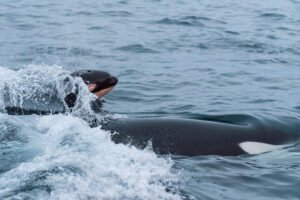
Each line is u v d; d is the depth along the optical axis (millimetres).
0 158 15898
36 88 21453
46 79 21938
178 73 31891
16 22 43500
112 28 43688
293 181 16703
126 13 50688
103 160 15492
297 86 29969
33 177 14086
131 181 14484
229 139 19781
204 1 60250
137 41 39719
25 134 17734
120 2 56656
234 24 47906
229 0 61812
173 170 16516
